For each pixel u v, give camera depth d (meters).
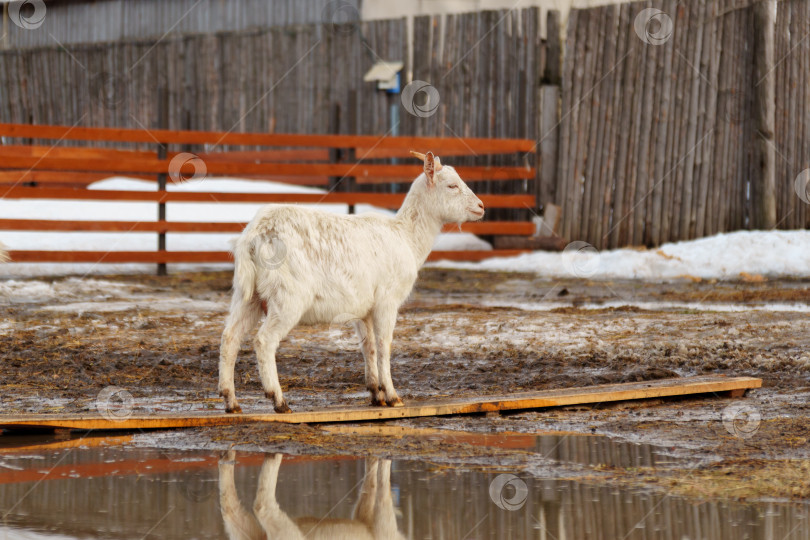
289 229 7.06
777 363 9.55
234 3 23.14
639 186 19.19
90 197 17.00
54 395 8.12
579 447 6.45
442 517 4.89
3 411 7.42
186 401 7.94
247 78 22.64
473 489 5.40
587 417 7.52
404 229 7.79
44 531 4.63
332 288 7.16
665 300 14.33
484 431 7.02
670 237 19.08
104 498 5.21
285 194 18.42
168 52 23.69
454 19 20.25
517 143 19.31
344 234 7.32
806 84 18.17
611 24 19.16
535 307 13.77
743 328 11.45
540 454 6.24
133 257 17.02
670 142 18.97
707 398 8.33
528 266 18.12
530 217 19.81
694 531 4.64
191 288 15.38
